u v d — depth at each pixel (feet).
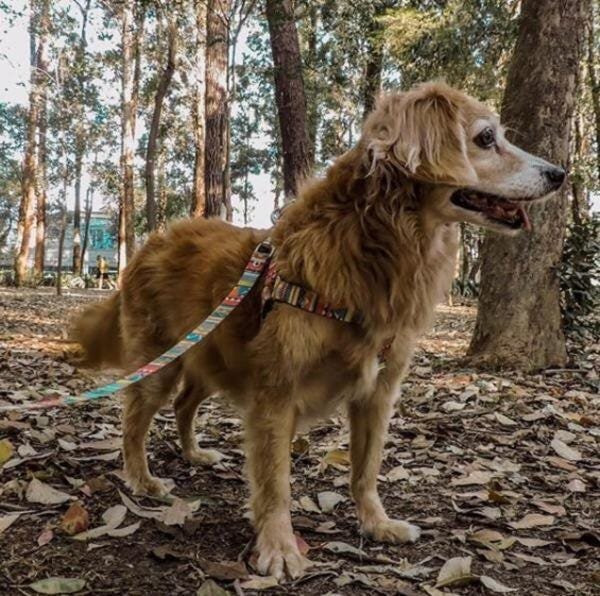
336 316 3.29
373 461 3.79
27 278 37.24
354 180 3.34
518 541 3.72
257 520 3.39
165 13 18.93
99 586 2.98
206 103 18.45
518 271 8.89
